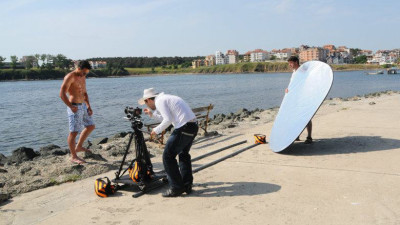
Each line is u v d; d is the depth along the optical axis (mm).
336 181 5070
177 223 3885
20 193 5344
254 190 4848
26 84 127562
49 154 9141
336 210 4016
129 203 4625
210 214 4086
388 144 7254
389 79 83250
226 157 6824
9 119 25062
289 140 6750
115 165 6750
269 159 6578
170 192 4727
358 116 11617
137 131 4969
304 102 6887
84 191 5258
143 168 4977
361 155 6496
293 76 7723
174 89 63094
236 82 87875
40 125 21516
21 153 8875
